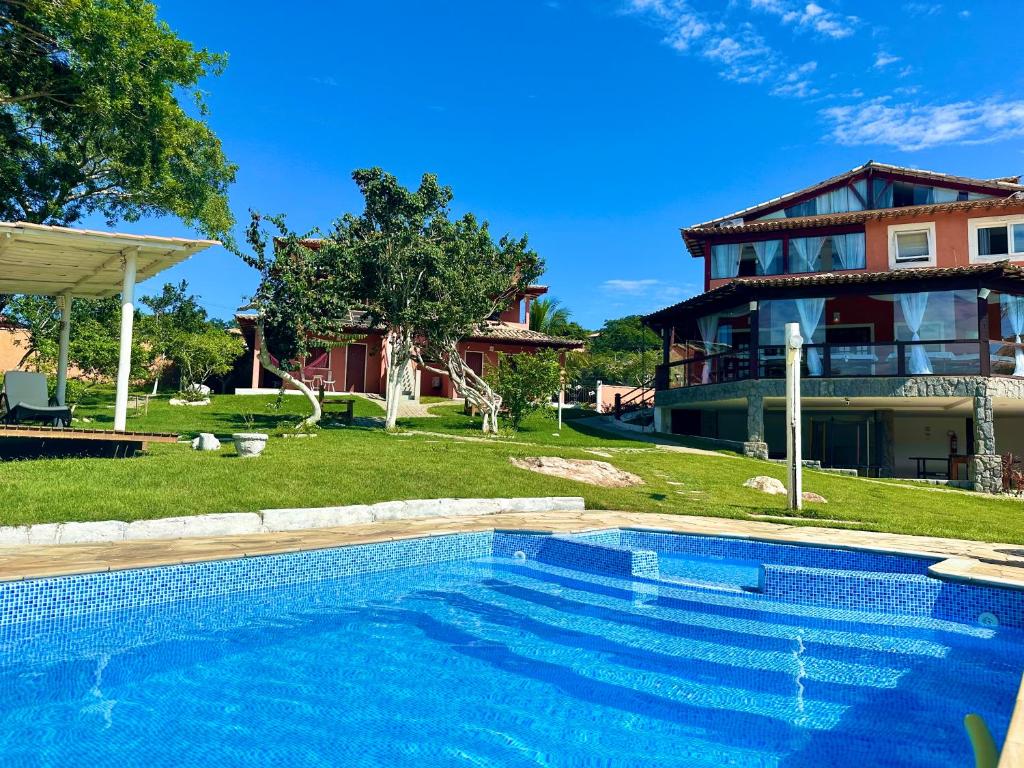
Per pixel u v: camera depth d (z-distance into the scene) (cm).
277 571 616
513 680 436
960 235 2394
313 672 441
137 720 358
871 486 1548
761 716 385
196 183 2241
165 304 2972
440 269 1786
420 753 331
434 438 1734
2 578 466
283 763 315
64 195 2067
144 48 1827
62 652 459
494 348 3209
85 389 2239
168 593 544
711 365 2350
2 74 1836
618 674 450
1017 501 1518
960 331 1981
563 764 322
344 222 1872
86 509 689
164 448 1185
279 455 1135
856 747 345
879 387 1945
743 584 707
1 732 338
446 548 778
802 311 2112
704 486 1321
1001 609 578
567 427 2416
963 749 346
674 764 323
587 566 754
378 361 3120
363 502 900
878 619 598
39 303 2000
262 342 1714
